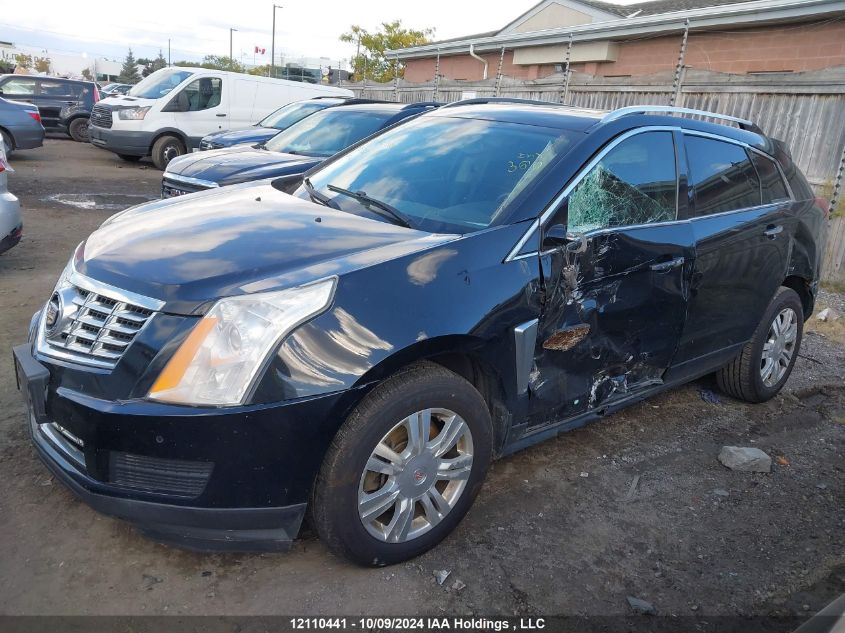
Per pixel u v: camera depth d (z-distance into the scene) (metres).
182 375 2.30
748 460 3.81
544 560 2.89
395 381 2.55
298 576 2.68
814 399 5.05
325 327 2.39
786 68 13.23
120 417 2.28
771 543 3.17
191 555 2.75
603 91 11.52
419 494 2.71
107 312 2.50
